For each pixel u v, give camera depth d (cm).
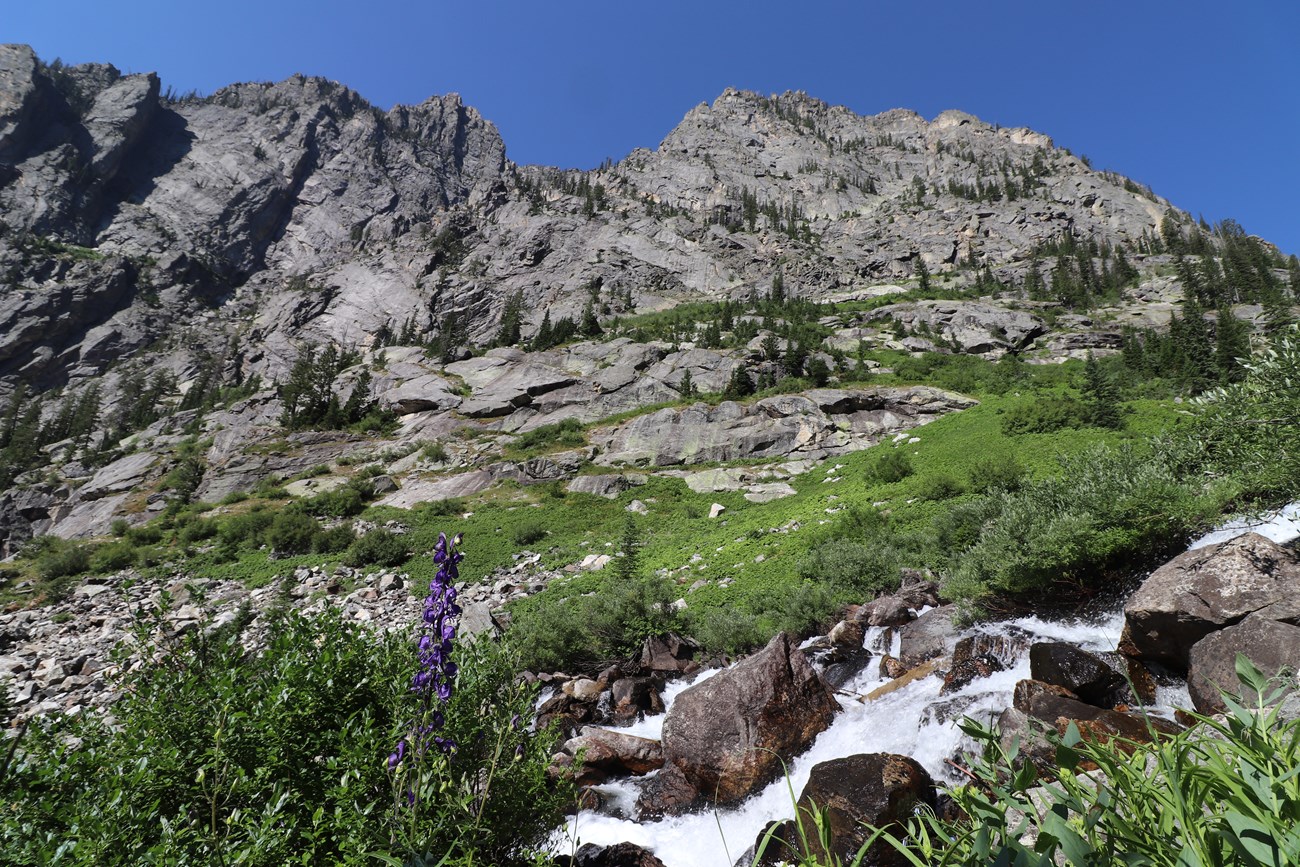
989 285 11094
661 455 4656
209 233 14350
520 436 5469
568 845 626
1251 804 92
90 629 2273
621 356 6569
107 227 13450
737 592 1734
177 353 11088
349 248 15175
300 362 7856
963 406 4475
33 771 311
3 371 10206
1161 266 11362
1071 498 1084
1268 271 9850
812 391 5088
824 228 15138
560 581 2447
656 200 16750
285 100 18400
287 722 348
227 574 3050
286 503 4503
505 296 11394
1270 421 730
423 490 4456
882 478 2888
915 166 18850
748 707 822
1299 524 775
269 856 273
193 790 309
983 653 899
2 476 7162
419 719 323
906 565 1555
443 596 338
